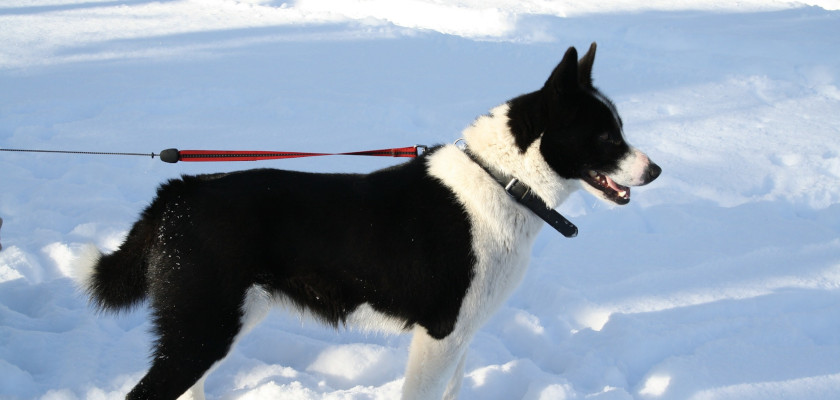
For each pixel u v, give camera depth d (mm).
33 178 5250
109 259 2717
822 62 8555
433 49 9188
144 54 8812
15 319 3514
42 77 7715
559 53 8984
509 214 2736
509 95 7332
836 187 5262
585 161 2748
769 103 7207
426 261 2676
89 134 6113
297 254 2650
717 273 4180
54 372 3188
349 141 6023
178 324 2564
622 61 8625
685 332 3547
